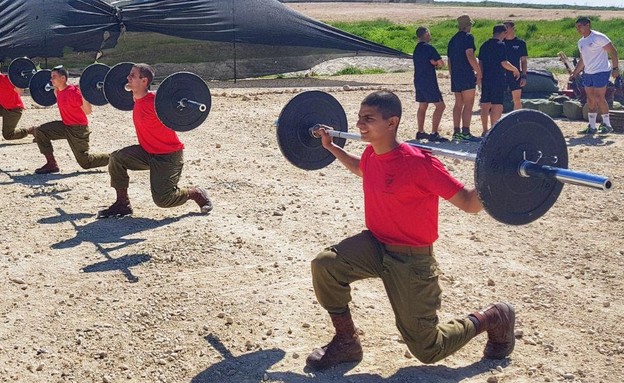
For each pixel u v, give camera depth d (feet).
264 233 28.50
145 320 21.09
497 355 18.53
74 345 19.84
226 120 55.62
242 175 38.24
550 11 233.35
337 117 21.54
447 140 47.44
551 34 133.39
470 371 18.12
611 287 23.25
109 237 28.66
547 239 27.71
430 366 18.34
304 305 21.80
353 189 35.29
